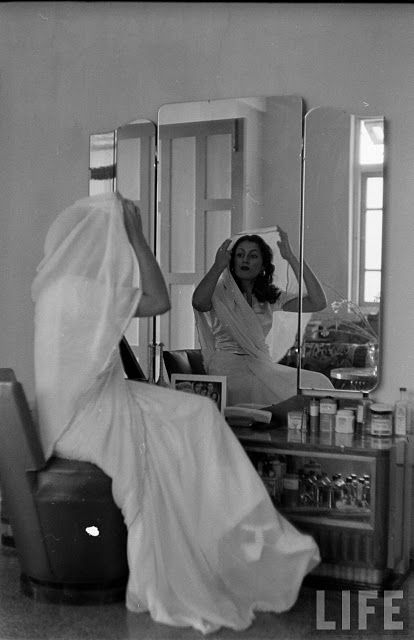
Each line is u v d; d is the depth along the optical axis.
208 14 3.58
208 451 2.79
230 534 2.73
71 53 3.86
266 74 3.48
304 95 3.41
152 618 2.62
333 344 3.34
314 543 2.72
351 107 3.32
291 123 3.40
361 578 2.96
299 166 3.39
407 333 3.25
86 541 2.67
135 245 2.88
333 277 3.34
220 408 3.45
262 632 2.56
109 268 2.75
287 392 3.42
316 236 3.37
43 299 2.79
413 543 3.25
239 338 3.51
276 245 3.45
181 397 2.85
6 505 2.78
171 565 2.67
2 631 2.54
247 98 3.49
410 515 3.20
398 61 3.25
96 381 2.73
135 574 2.62
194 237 3.61
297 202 3.40
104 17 3.79
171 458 2.75
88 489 2.63
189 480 2.75
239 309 3.51
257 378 3.48
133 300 2.79
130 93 3.75
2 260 4.00
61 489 2.63
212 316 3.57
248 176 3.49
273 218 3.45
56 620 2.63
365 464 3.21
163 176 3.67
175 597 2.65
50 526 2.66
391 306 3.27
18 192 3.97
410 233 3.24
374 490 2.91
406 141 3.25
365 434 3.21
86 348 2.73
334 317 3.34
